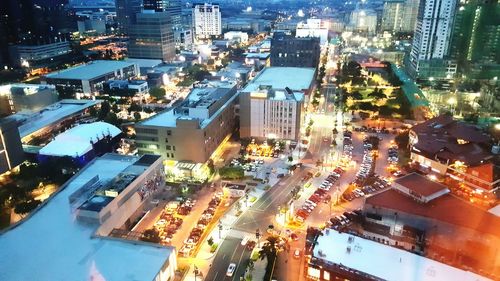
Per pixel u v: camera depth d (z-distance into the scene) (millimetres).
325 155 194500
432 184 126750
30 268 98688
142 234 125188
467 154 164000
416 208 118500
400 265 99062
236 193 158500
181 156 176250
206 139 177000
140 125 176875
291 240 128000
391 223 120125
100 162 158000
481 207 126438
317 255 103188
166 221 139500
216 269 116125
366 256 102500
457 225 110562
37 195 158625
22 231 113938
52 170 168000
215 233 133250
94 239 110688
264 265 117125
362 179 166125
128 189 132500
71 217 120938
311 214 142625
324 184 162750
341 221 133500
